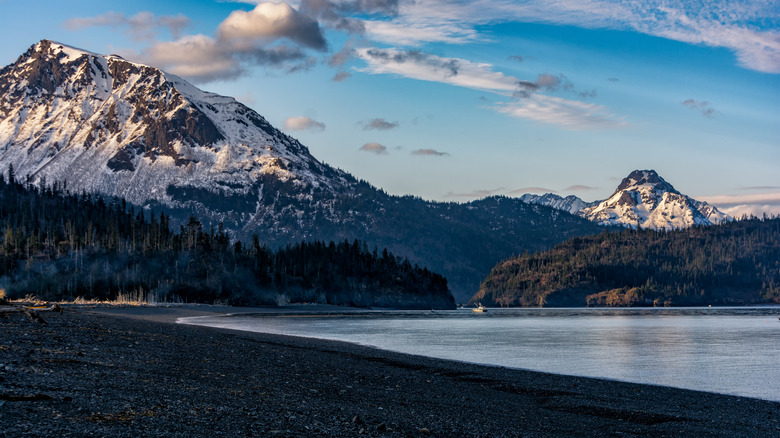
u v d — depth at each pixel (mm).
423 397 34688
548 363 60625
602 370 55625
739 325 149625
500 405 34250
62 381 25281
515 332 116375
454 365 54719
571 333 113688
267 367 41625
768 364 61156
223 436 19250
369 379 40719
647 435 28453
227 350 50906
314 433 21375
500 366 56281
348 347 69000
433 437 23375
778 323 161250
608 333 113750
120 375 29250
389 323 153625
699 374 53594
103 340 45656
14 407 19531
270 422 22344
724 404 38469
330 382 37250
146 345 46500
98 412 20328
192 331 73125
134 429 18688
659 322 169625
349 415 26109
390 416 27172
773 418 34188
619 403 37375
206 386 29531
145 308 172500
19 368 27016
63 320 63656
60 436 16875
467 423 27344
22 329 46375
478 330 123938
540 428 27984
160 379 29844
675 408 36406
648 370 56031
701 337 102438
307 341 74875
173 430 19250
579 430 28406
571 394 40219
